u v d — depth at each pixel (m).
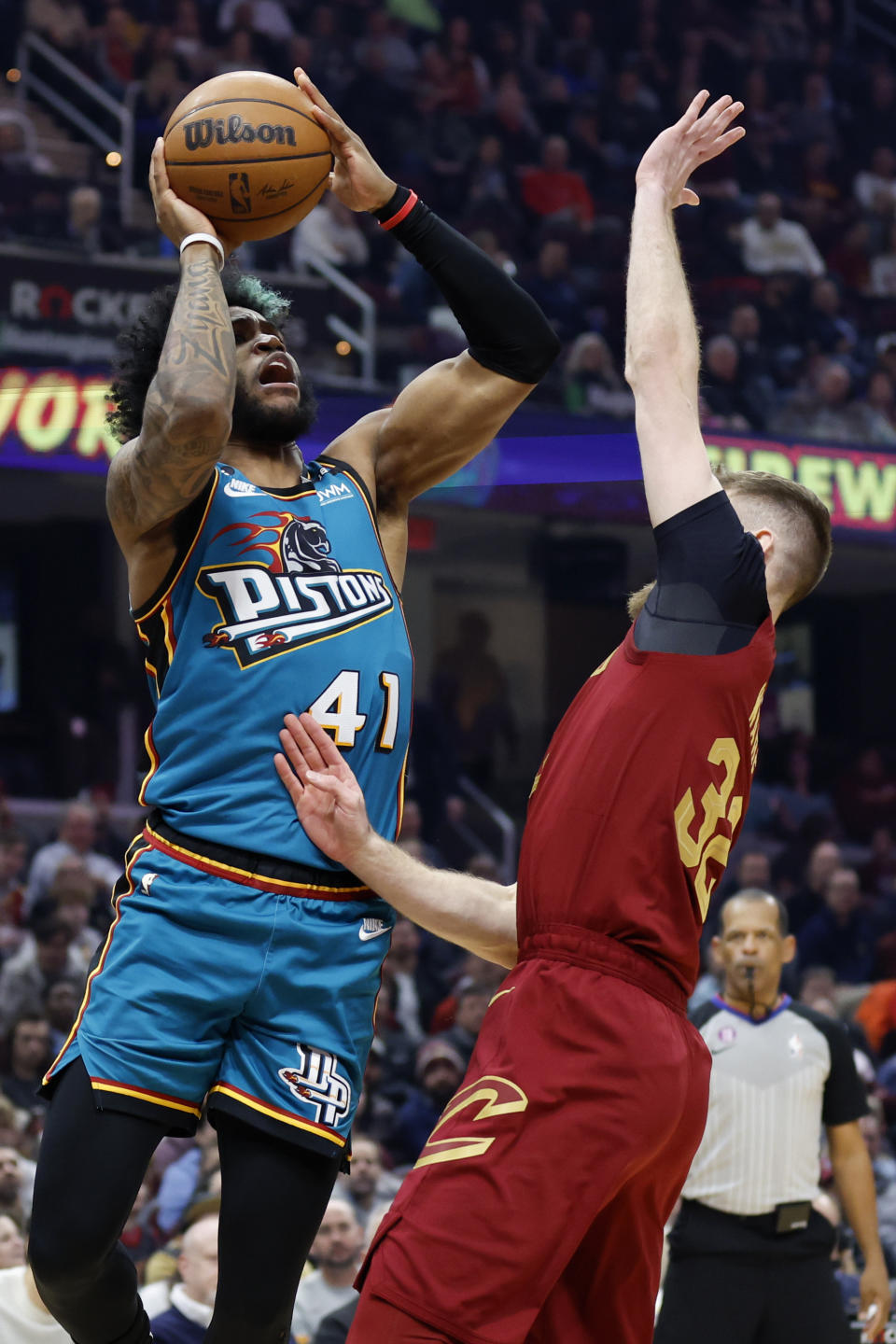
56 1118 2.77
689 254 16.77
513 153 17.69
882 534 13.84
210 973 2.77
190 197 2.94
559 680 16.59
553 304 15.34
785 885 13.18
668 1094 2.69
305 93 3.00
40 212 12.54
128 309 11.67
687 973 2.81
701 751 2.77
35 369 11.31
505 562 16.42
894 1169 7.67
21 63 14.78
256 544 2.89
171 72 14.93
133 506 2.83
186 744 2.84
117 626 14.86
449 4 18.66
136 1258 6.71
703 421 13.47
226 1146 2.83
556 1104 2.66
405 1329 2.62
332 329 12.91
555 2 19.61
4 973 9.11
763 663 2.82
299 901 2.83
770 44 20.47
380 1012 9.82
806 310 16.75
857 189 19.56
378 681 2.93
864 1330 5.70
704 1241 5.53
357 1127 8.47
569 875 2.77
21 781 13.78
